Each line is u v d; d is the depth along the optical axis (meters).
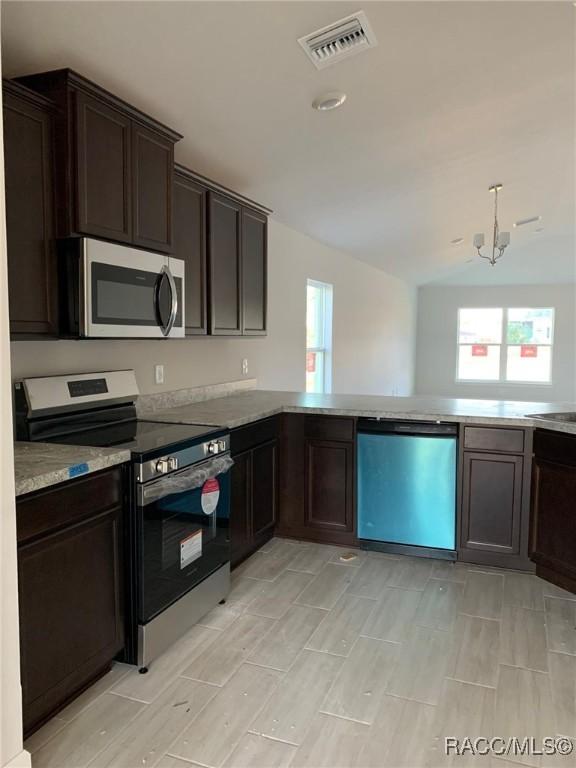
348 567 3.09
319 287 5.85
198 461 2.41
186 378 3.48
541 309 10.31
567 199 6.16
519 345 10.47
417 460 3.15
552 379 10.27
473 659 2.20
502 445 3.00
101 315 2.14
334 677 2.07
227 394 3.92
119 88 2.31
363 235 5.67
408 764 1.65
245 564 3.12
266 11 1.99
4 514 1.47
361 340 7.10
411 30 2.28
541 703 1.92
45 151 1.99
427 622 2.49
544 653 2.24
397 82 2.69
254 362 4.31
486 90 2.96
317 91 2.63
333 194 4.17
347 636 2.37
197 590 2.42
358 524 3.32
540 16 2.31
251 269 3.63
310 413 3.36
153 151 2.46
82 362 2.63
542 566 2.93
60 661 1.79
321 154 3.40
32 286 1.97
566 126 3.83
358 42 2.29
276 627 2.44
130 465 2.05
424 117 3.17
